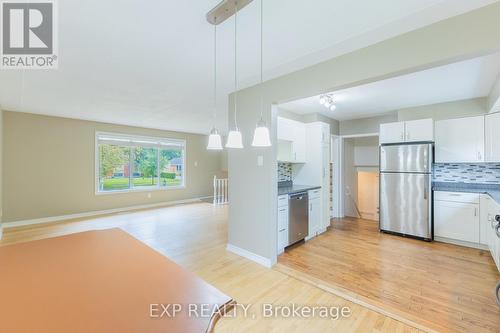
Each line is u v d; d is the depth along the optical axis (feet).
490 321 5.95
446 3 4.84
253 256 9.80
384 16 5.32
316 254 10.49
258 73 8.66
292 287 7.76
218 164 28.22
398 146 12.88
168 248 11.24
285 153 13.69
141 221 16.40
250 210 9.94
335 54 7.16
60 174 16.71
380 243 11.84
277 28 5.82
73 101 12.53
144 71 8.49
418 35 5.76
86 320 2.50
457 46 5.22
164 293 3.03
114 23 5.62
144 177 21.93
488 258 9.78
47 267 3.79
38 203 15.81
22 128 15.20
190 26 5.75
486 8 4.91
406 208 12.64
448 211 11.60
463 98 11.80
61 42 6.46
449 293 7.23
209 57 7.42
